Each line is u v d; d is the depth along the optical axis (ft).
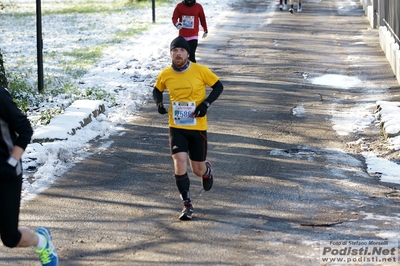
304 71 62.13
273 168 35.47
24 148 19.76
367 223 27.53
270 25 90.02
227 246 25.13
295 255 24.17
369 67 63.10
